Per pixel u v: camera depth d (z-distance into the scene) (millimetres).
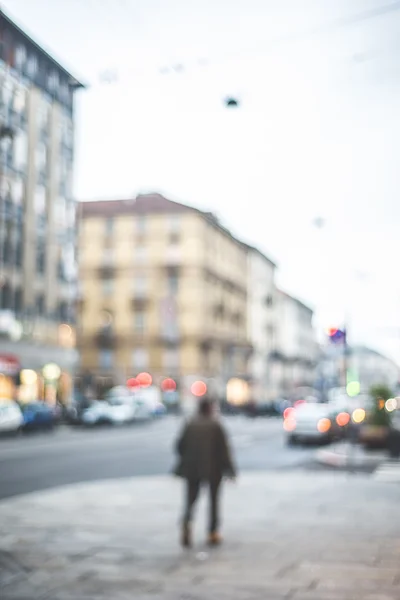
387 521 10211
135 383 71438
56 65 47375
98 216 74438
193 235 72188
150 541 8766
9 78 41969
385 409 25281
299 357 112188
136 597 6152
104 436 35688
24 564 7473
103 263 73812
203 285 72625
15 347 45125
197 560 7625
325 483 15312
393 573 6992
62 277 50969
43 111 47531
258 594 6223
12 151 44406
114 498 12945
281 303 110875
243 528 9656
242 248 88812
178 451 8711
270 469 19375
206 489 14773
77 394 59844
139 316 72562
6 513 11141
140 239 73312
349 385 19828
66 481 16578
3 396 43812
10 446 28219
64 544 8562
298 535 9102
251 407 64188
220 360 77312
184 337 71062
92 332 72938
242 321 86625
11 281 44969
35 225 47406
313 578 6797
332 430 29266
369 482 15492
